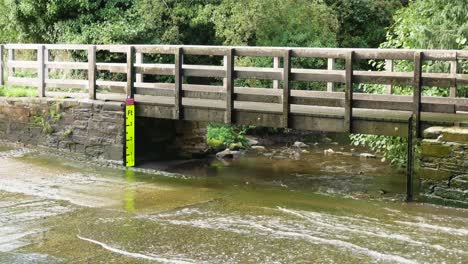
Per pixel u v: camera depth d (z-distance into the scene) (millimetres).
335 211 8812
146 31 18000
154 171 11664
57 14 18516
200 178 11273
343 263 6715
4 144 13672
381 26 20828
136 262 6723
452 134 8531
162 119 13016
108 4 18500
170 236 7621
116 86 12258
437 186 8742
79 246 7223
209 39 18859
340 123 9914
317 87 17422
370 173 12094
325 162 13492
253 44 17750
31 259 6762
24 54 19047
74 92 13461
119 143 11938
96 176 10961
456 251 7070
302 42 17500
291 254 6992
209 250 7121
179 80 11344
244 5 17219
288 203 9305
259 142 16625
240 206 9102
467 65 11125
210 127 15758
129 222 8195
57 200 9258
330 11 18703
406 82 9305
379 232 7777
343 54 9688
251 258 6863
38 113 13141
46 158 12320
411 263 6707
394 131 9484
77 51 17578
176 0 18516
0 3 19547
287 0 17391
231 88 10773
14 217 8336
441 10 11430
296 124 10289
